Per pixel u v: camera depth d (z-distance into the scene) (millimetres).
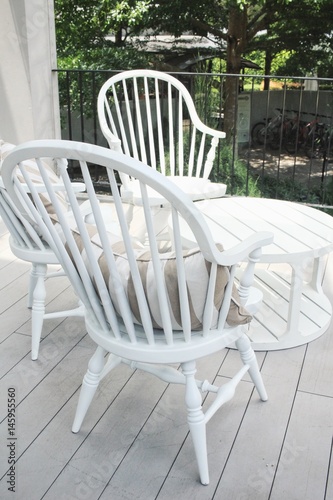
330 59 9180
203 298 1542
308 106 9023
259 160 9125
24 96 3805
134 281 1473
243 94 8977
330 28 9000
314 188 8758
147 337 1587
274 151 9078
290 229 2510
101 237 1440
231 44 9109
